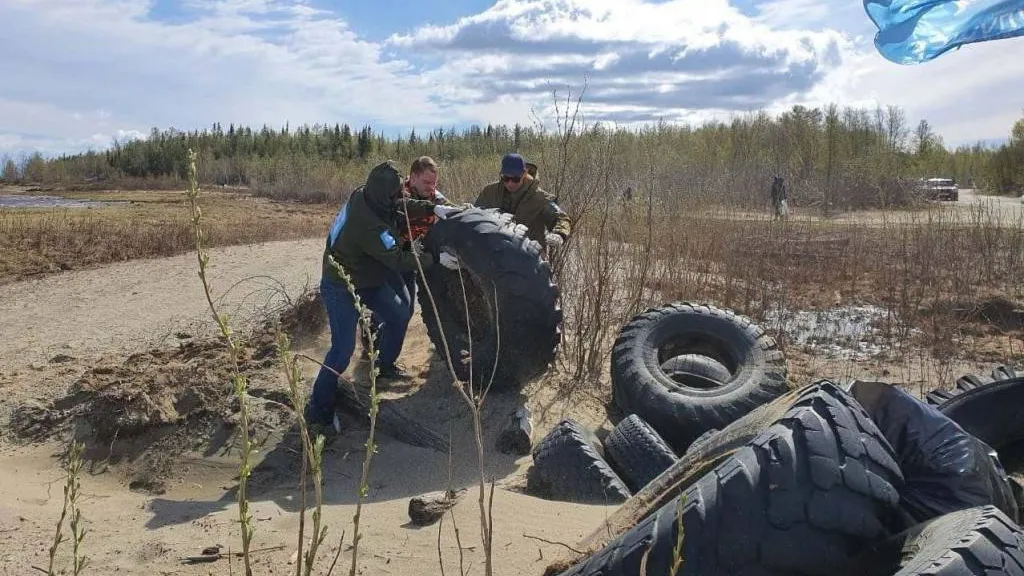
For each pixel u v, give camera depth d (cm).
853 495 258
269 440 555
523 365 612
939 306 984
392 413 579
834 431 271
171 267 1322
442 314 637
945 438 329
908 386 720
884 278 1134
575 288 807
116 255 1518
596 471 452
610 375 650
